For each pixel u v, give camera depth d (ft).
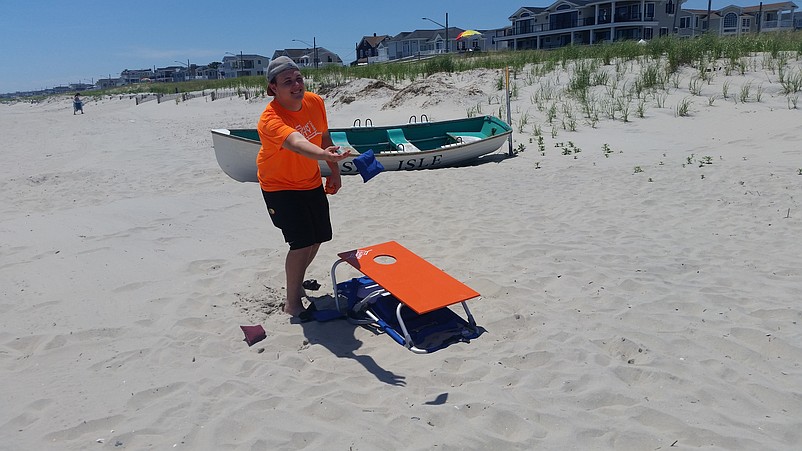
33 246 22.31
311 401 11.73
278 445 10.37
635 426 10.75
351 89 84.07
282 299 17.29
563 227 24.03
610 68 69.92
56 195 34.65
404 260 16.31
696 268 18.92
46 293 17.84
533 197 29.37
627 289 17.39
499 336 14.83
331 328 15.51
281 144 13.89
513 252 20.90
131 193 34.68
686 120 50.57
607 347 13.93
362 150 43.80
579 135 49.03
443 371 12.98
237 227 25.17
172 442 10.55
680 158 37.35
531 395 11.86
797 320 14.84
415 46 316.81
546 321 15.33
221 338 14.82
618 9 203.41
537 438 10.55
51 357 13.96
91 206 30.27
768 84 57.36
